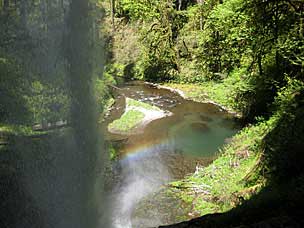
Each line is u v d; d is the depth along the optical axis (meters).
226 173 12.44
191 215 10.98
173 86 28.27
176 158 16.14
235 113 21.45
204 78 27.59
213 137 18.31
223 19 17.14
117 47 32.38
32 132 6.50
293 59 13.60
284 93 12.47
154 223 10.91
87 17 7.99
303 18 12.15
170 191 12.90
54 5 7.02
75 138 7.58
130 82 30.11
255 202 6.59
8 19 6.34
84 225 7.86
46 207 6.54
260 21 13.38
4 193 5.86
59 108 7.09
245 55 17.19
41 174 6.53
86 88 8.02
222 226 6.36
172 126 20.12
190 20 30.20
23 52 6.45
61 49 7.20
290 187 6.70
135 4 31.53
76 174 7.57
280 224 5.07
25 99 6.41
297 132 9.38
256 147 12.33
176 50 29.86
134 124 20.22
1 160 6.02
